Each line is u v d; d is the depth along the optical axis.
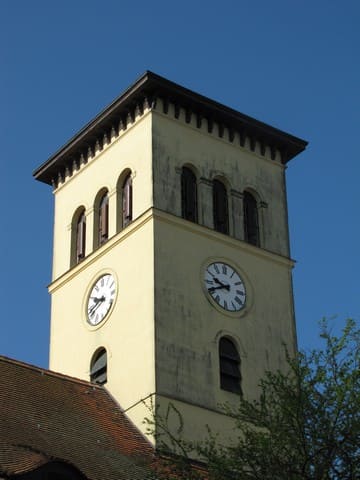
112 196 54.12
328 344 36.88
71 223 56.69
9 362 46.72
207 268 51.44
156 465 40.06
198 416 47.34
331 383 36.03
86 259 54.03
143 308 49.12
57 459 37.38
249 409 37.12
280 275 54.53
